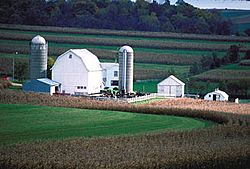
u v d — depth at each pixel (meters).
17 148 99.25
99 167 89.81
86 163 90.56
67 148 100.69
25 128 119.94
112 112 148.50
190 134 119.81
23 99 161.00
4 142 104.56
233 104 187.38
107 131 121.31
